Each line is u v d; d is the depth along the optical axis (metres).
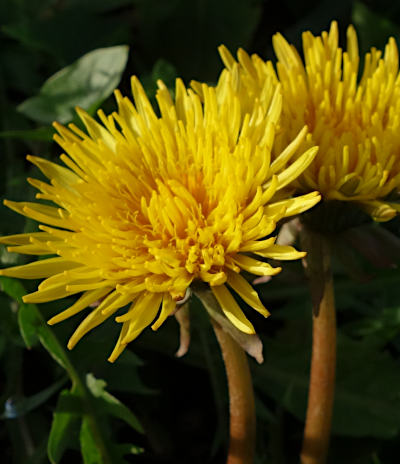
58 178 0.23
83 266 0.22
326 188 0.23
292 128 0.23
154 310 0.22
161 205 0.22
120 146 0.23
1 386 0.28
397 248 0.25
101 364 0.27
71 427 0.26
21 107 0.28
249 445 0.24
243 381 0.24
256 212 0.22
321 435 0.25
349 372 0.27
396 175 0.23
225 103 0.23
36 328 0.26
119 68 0.28
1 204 0.27
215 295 0.22
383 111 0.24
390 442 0.27
